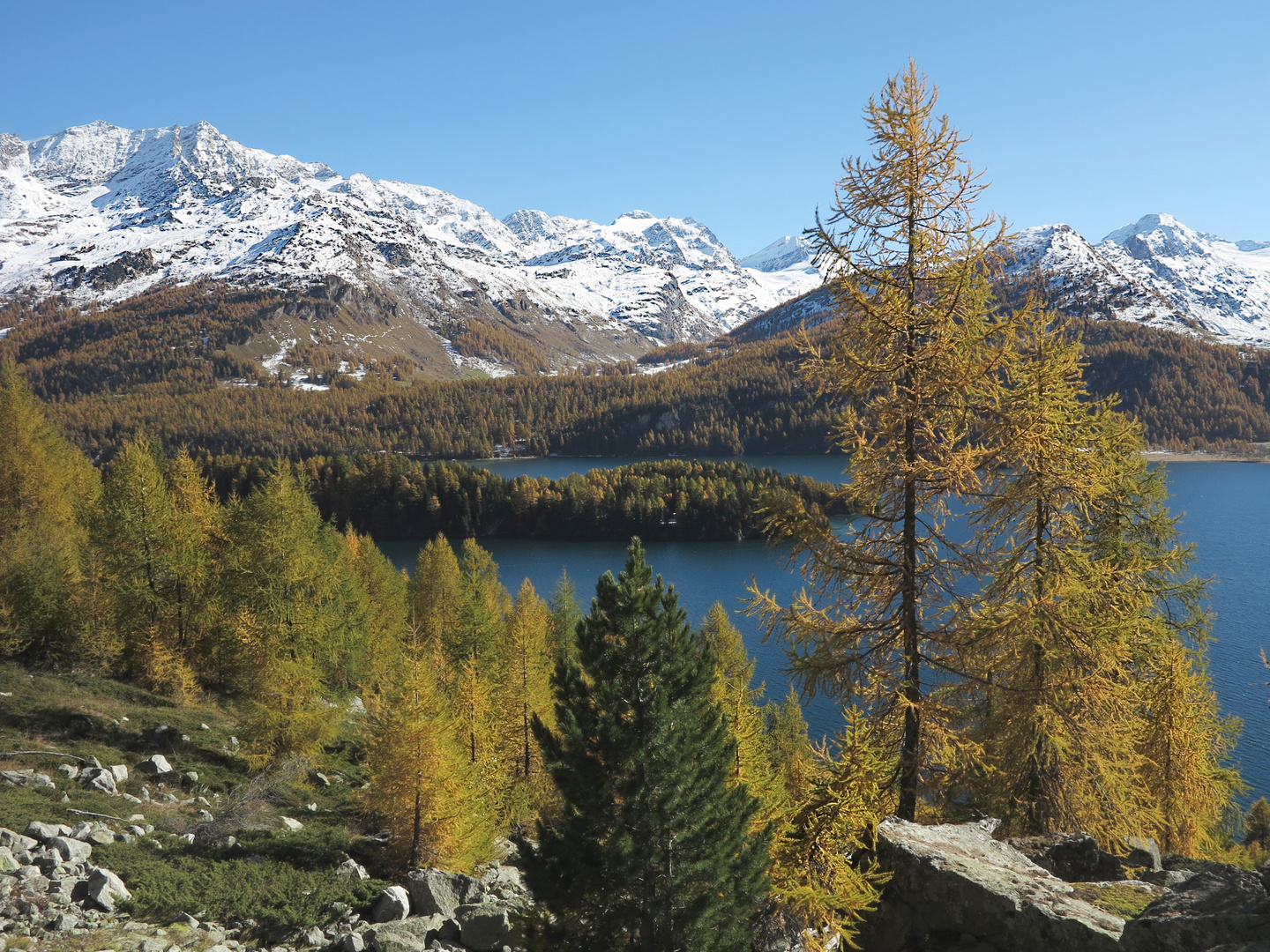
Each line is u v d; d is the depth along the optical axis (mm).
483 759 29391
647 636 15000
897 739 15266
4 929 13891
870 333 14398
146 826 20734
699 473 190250
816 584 15492
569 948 14047
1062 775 17625
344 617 40344
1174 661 19984
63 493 45000
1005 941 10664
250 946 15641
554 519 186750
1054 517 16812
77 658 32938
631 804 14023
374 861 22281
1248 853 26828
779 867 13555
